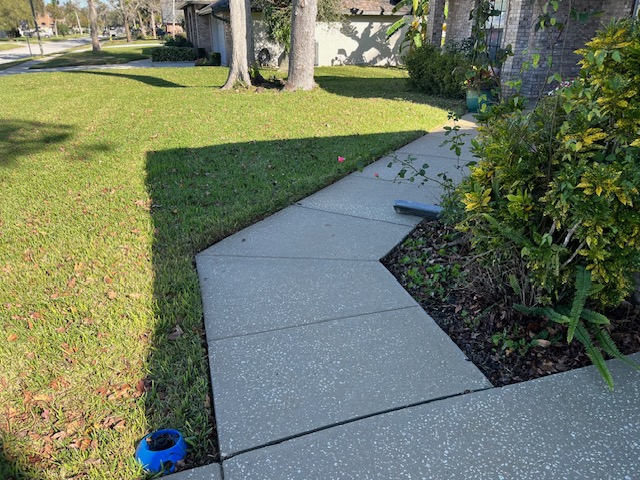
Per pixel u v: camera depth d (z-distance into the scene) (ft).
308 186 16.61
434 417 6.79
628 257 7.49
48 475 5.98
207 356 8.24
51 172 19.13
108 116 30.63
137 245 12.48
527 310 8.23
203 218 14.01
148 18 235.81
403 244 12.45
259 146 22.38
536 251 7.48
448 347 8.35
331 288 10.32
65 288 10.45
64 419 6.86
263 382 7.54
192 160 20.30
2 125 28.17
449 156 20.47
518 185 8.11
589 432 6.50
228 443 6.42
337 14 59.62
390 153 21.21
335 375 7.68
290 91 39.96
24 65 74.33
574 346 8.24
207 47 84.64
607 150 8.04
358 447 6.32
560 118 8.13
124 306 9.64
